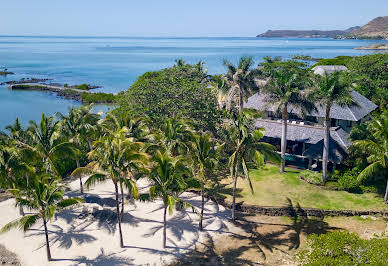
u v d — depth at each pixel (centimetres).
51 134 3772
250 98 5919
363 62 8212
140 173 2936
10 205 3875
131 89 5544
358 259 2273
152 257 2967
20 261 2906
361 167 4181
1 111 9381
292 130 4966
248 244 3181
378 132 3778
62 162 4609
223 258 2977
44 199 2719
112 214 3575
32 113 9162
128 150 2880
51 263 2872
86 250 3053
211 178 4575
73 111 4225
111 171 2786
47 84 14150
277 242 3206
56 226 3434
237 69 5206
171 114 4991
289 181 4403
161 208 3816
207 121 5000
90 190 4256
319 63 10356
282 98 4253
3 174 3222
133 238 3241
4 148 3275
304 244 3159
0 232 2562
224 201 3903
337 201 3850
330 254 2459
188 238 3262
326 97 3828
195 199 4053
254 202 3850
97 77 16550
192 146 3297
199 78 6981
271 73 5122
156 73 7725
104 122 4541
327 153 4122
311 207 3716
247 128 3334
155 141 3781
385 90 6994
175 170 2923
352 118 4797
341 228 3403
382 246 2288
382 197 3900
